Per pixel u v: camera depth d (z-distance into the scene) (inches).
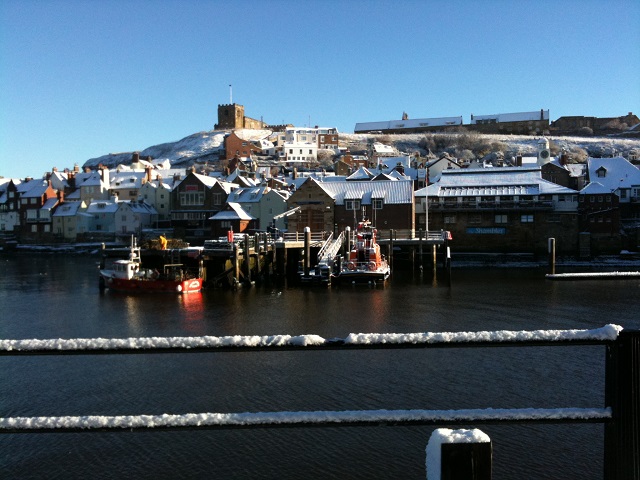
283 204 3737.7
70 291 1957.4
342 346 153.0
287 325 1316.4
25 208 4483.3
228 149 7357.3
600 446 584.4
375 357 940.0
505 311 1501.0
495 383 807.7
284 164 6688.0
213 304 1642.5
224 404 744.3
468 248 3292.3
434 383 811.4
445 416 156.9
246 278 2133.4
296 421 156.8
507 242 3253.0
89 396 778.2
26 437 624.4
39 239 4441.4
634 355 149.5
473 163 4559.5
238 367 896.9
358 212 3134.8
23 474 545.6
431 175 4471.0
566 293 1857.8
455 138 7578.7
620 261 3014.3
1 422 159.2
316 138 7603.4
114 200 4402.1
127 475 542.9
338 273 2171.5
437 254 3213.6
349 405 735.1
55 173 4874.5
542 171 4057.6
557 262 3085.6
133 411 723.4
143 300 1732.3
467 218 3297.2
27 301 1726.1
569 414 153.0
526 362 900.0
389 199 3117.6
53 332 1273.4
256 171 5270.7
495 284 2134.6
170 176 5098.4
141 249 2139.5
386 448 589.6
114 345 150.7
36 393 791.1
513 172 3491.6
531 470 538.0
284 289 1998.0
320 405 736.3
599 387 786.8
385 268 2298.2
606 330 150.3
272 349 152.9
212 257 2111.2
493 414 156.1
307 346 153.2
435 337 153.0
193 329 1284.4
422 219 3324.3
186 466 558.9
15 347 150.4
